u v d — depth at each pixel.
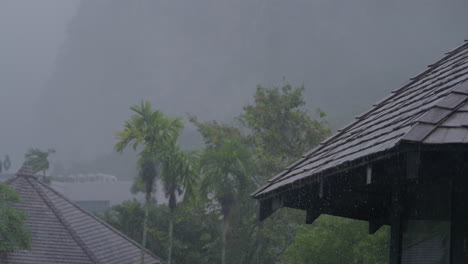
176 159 46.16
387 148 4.80
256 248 54.38
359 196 7.16
